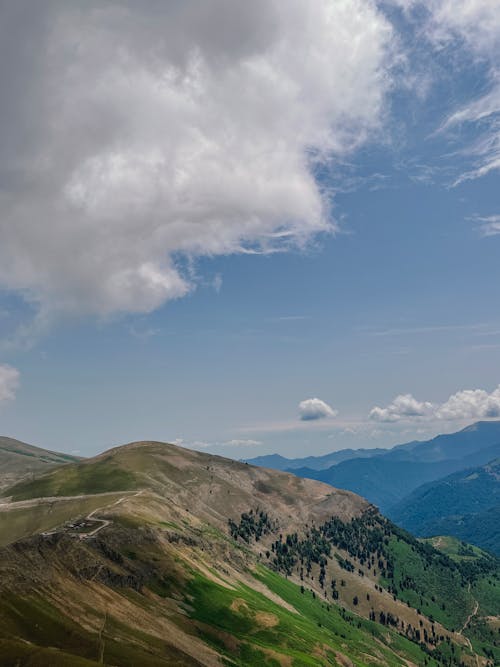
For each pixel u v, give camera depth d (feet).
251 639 591.78
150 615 517.14
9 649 346.95
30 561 492.13
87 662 345.51
